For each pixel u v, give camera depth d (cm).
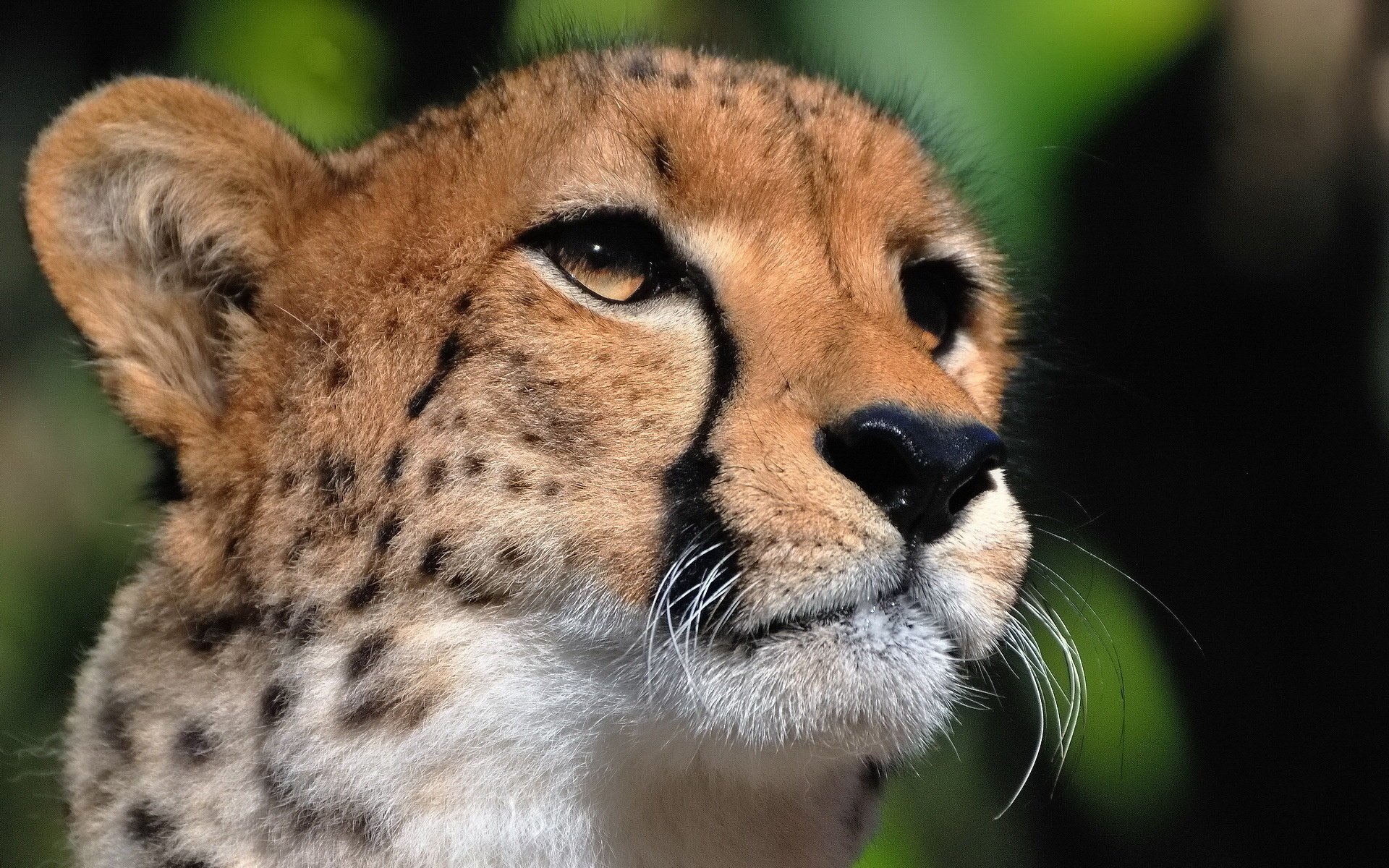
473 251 360
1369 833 389
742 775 360
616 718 359
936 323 366
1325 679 390
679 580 358
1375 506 389
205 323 361
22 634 379
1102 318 387
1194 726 388
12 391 381
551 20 371
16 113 380
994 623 359
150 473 363
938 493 357
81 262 361
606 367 359
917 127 369
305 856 359
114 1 378
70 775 363
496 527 359
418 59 376
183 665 361
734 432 358
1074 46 371
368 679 359
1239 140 386
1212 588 389
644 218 360
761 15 373
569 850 360
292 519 360
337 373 360
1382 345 387
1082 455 387
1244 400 389
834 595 357
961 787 378
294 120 373
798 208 360
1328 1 384
